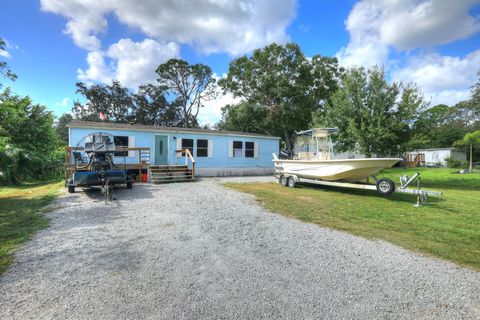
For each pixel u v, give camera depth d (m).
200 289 2.64
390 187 7.74
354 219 5.61
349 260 3.42
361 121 12.32
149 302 2.39
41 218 5.47
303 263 3.32
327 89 23.58
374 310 2.31
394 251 3.75
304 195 8.88
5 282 2.75
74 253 3.57
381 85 12.16
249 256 3.53
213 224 5.11
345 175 9.23
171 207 6.64
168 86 35.19
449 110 36.53
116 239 4.16
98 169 9.10
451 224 5.22
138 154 13.62
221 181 12.91
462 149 26.12
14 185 12.75
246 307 2.33
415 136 11.63
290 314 2.24
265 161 18.28
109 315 2.19
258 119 25.86
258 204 7.16
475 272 3.09
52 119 19.94
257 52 23.36
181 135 14.98
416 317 2.22
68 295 2.50
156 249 3.74
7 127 17.16
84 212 6.05
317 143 10.88
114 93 34.75
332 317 2.21
